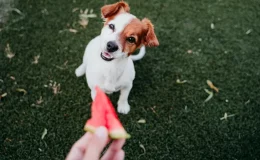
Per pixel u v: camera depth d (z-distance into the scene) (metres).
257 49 1.09
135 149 0.87
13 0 1.08
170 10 1.13
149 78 0.99
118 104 0.93
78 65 0.99
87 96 0.94
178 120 0.93
